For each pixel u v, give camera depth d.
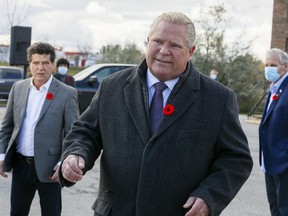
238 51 32.72
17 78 21.73
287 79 5.09
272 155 5.04
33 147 4.16
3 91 21.31
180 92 2.60
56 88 4.23
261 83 31.14
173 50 2.57
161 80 2.65
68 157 2.57
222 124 2.61
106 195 2.68
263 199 7.05
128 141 2.60
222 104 2.63
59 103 4.21
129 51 39.75
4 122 4.31
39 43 4.17
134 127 2.61
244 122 19.95
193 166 2.56
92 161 2.73
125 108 2.66
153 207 2.54
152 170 2.53
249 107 30.78
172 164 2.54
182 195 2.56
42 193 4.23
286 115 5.00
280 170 4.96
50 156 4.18
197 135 2.57
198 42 32.75
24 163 4.20
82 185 7.32
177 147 2.54
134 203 2.56
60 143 4.23
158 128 2.55
